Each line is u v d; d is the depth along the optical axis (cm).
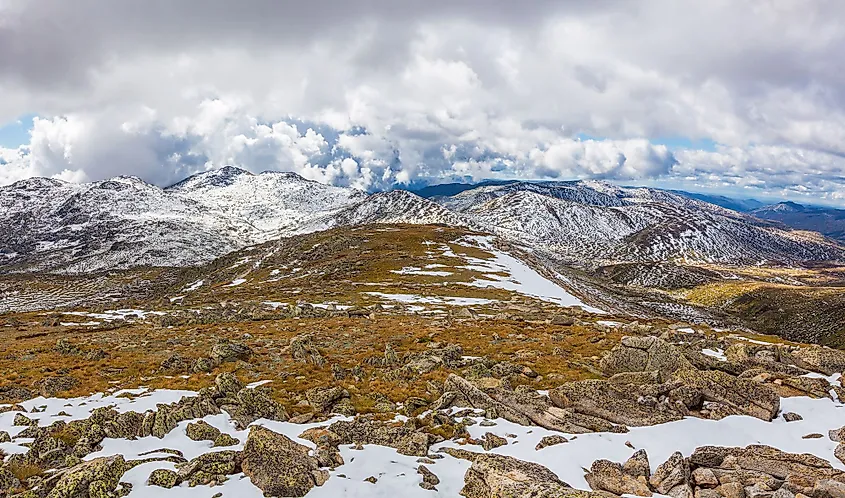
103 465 2081
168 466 2264
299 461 2266
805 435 2650
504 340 5559
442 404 3303
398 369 4262
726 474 2230
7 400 3534
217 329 6725
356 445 2636
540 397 3262
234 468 2250
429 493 2131
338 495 2094
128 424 2759
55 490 1925
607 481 2200
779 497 1984
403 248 17700
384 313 8294
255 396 3206
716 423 2806
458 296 10694
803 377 3416
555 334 5862
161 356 4966
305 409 3341
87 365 4638
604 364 4084
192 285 19075
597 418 2900
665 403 2997
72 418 3138
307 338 5228
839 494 1947
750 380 3144
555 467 2366
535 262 17325
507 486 1978
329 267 15425
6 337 6706
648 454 2498
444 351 4759
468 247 18112
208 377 4116
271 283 14688
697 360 3844
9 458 2391
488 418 3091
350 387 3797
